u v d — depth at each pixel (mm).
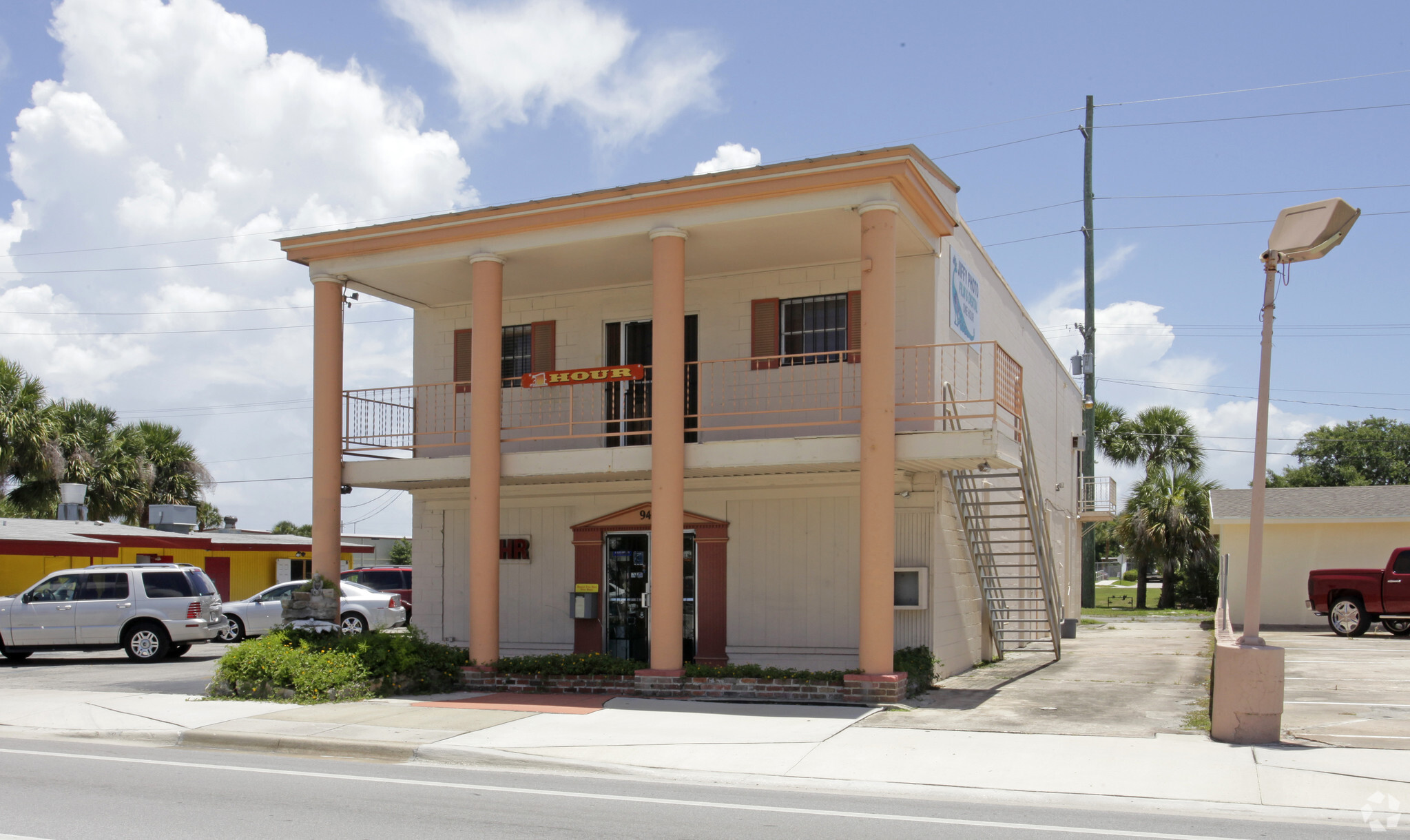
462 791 8164
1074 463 29656
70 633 19688
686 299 16312
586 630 16672
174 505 31578
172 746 10664
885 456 12500
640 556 16578
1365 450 52500
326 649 13789
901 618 14617
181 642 20219
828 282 15453
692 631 15938
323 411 15805
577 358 17172
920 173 13055
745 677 12797
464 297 17641
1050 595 17125
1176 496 37562
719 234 14023
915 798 8070
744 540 15719
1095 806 7715
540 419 17312
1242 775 8398
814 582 15266
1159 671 15766
